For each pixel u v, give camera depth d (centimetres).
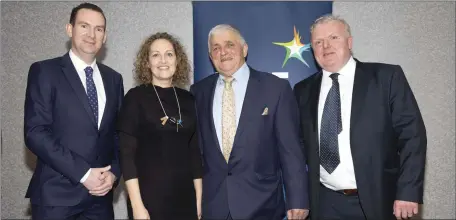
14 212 326
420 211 324
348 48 239
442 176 322
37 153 200
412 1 320
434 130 321
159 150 208
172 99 220
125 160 201
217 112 233
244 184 220
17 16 322
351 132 222
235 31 245
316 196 230
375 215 216
